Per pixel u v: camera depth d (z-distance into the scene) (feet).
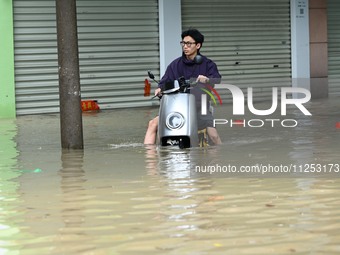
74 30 41.60
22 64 69.36
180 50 75.66
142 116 64.69
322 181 30.12
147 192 28.37
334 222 23.15
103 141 45.91
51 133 52.70
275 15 80.84
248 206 25.62
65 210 25.53
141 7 74.23
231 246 20.68
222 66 78.54
